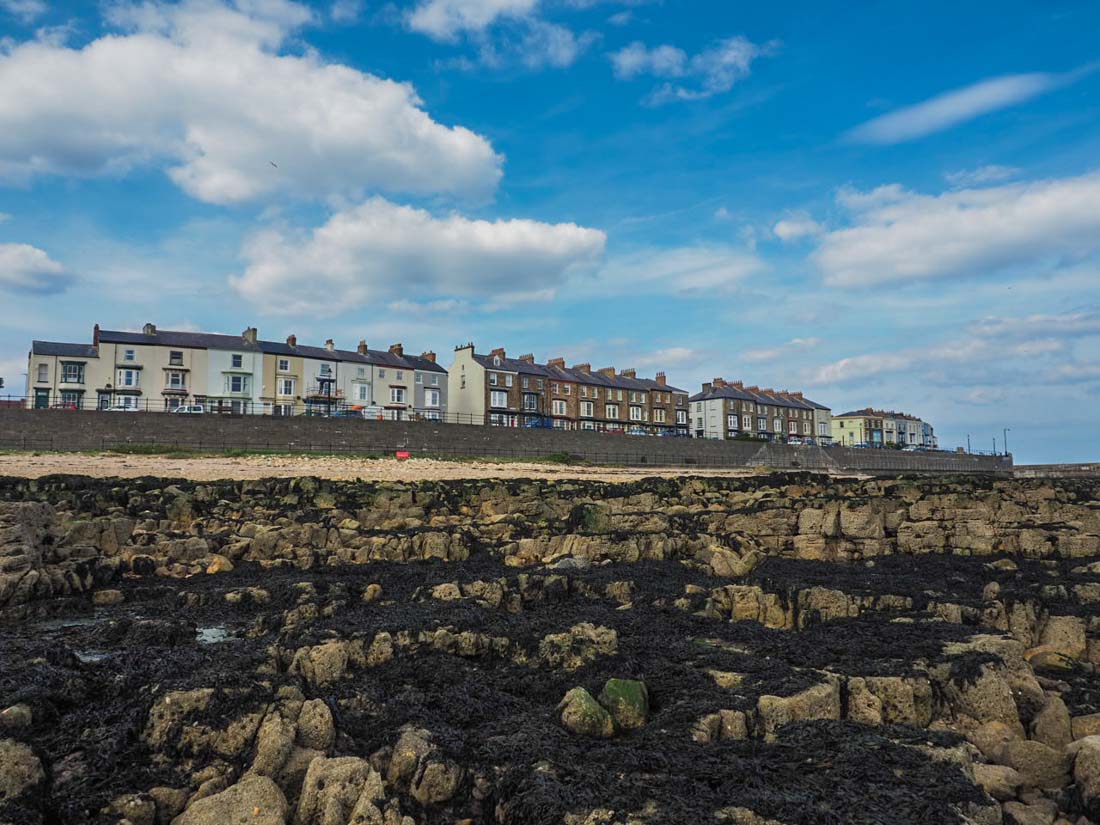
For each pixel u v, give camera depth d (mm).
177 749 9336
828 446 93562
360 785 8516
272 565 24562
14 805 7781
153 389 74312
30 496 29500
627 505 35938
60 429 50250
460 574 22078
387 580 21625
